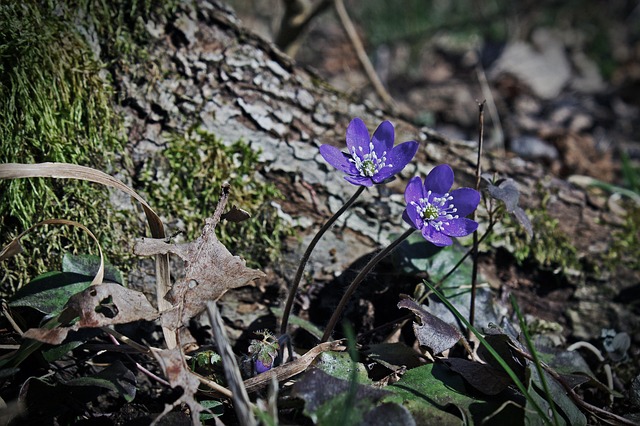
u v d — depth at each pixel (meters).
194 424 0.29
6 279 0.33
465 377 0.32
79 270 0.33
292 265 0.37
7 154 0.33
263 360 0.32
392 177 0.31
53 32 0.34
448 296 0.36
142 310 0.31
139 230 0.35
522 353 0.32
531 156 0.58
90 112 0.35
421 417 0.30
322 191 0.37
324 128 0.38
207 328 0.35
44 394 0.31
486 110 0.67
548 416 0.31
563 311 0.38
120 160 0.35
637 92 0.75
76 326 0.30
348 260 0.37
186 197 0.36
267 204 0.37
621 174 0.56
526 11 0.87
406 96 0.72
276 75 0.38
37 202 0.33
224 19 0.38
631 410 0.35
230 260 0.32
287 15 0.55
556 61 0.79
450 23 0.83
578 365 0.34
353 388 0.28
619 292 0.39
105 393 0.33
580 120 0.67
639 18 0.91
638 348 0.38
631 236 0.40
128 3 0.36
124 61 0.36
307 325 0.35
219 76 0.37
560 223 0.40
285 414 0.31
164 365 0.30
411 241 0.37
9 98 0.33
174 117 0.36
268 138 0.37
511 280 0.39
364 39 0.81
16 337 0.33
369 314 0.37
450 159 0.40
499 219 0.38
